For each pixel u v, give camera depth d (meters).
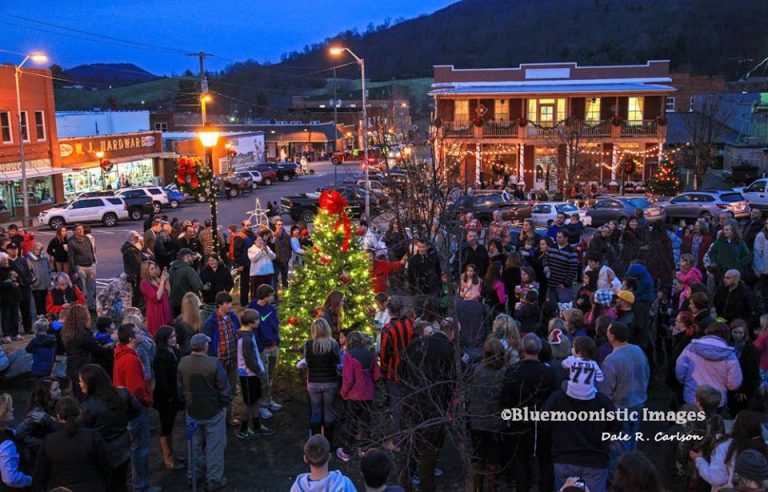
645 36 128.38
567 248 13.55
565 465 6.45
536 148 46.78
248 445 9.26
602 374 6.87
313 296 11.11
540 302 13.45
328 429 8.76
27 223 38.03
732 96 56.22
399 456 7.59
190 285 12.91
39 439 6.85
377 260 13.58
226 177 49.59
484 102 46.69
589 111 46.53
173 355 8.58
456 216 9.71
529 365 7.18
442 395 7.39
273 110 119.44
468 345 8.67
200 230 17.84
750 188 35.91
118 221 38.56
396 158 17.20
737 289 10.25
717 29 114.31
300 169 65.62
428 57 171.00
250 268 15.61
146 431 7.92
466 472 7.06
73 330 9.08
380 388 9.91
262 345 10.21
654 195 42.16
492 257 13.12
